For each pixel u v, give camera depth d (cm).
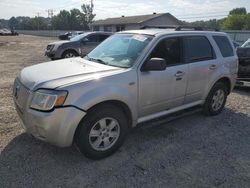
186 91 497
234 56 606
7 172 351
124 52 448
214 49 557
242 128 524
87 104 352
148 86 425
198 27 588
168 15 4922
